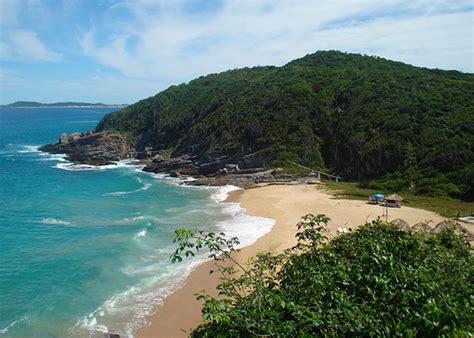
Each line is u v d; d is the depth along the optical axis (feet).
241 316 17.95
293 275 23.58
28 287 75.05
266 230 108.27
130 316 64.95
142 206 142.10
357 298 19.99
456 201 130.11
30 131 479.41
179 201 151.02
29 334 59.67
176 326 62.18
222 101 265.95
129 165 246.06
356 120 197.67
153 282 76.89
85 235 106.32
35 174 211.82
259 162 200.75
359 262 23.59
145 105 322.55
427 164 154.40
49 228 113.50
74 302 69.31
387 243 25.90
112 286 75.36
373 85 221.25
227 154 211.00
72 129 510.99
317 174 184.24
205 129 238.07
